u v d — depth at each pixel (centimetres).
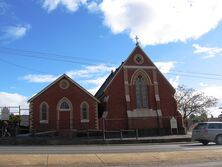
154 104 5569
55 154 1936
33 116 5059
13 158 1695
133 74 5575
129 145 3484
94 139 4066
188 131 6606
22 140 3753
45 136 4584
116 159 1744
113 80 5497
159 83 5678
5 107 4244
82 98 5291
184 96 7656
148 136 5031
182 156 1862
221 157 1886
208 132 3095
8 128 4350
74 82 5297
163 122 5531
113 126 5341
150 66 5666
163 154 1902
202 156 1886
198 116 7875
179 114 5612
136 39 5703
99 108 5719
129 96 5484
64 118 5184
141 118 5450
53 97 5191
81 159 1722
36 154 1934
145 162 1712
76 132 4738
